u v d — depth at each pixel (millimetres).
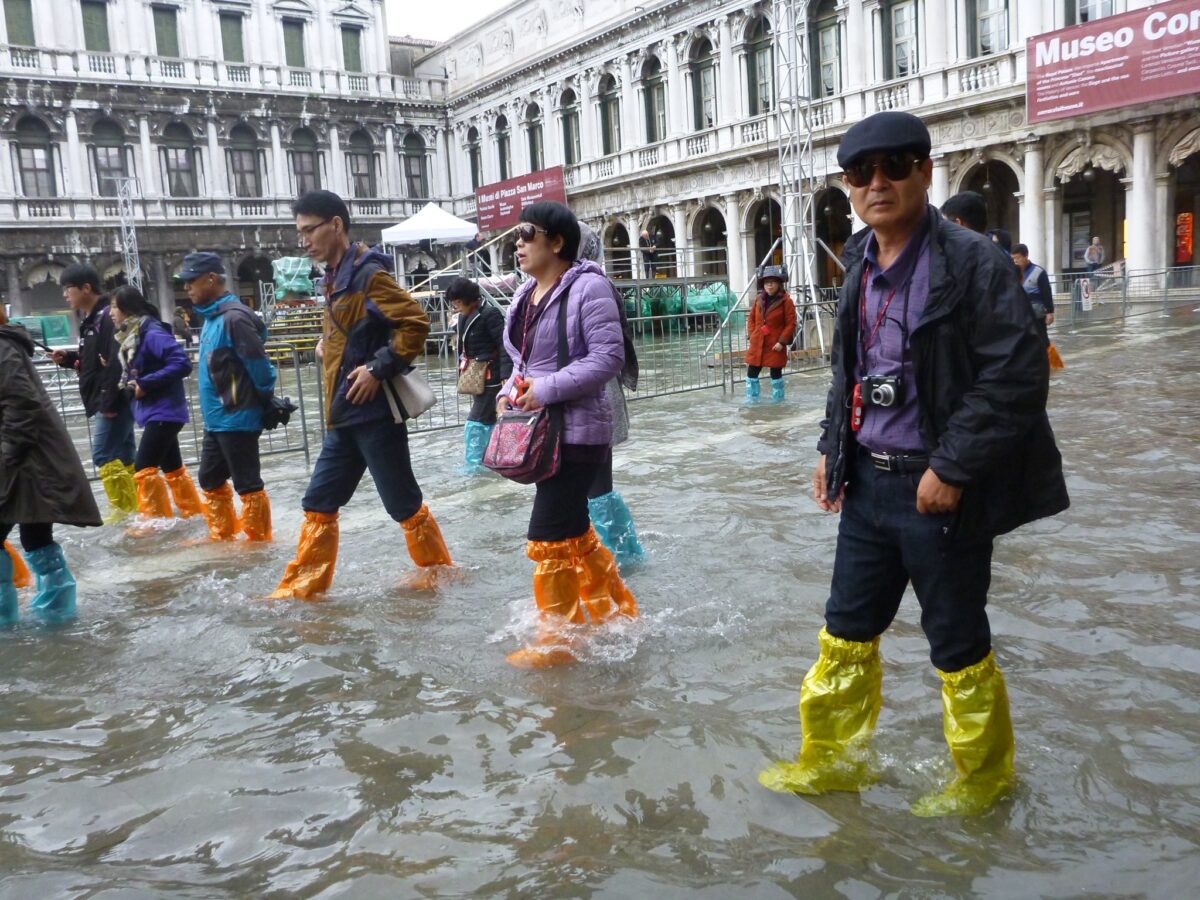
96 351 7055
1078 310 20656
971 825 2428
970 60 24297
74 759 3062
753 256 31938
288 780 2848
